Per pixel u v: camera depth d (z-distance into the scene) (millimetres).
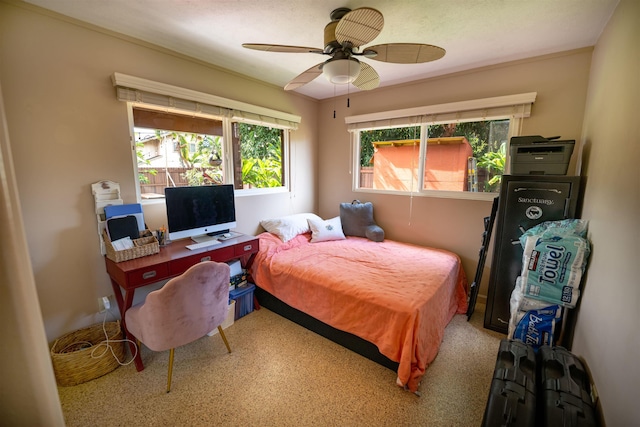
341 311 1985
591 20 1757
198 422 1457
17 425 734
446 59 2424
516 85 2463
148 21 1840
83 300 1994
